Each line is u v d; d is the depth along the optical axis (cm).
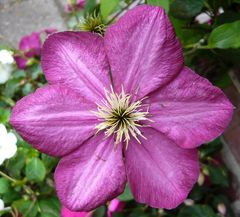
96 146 18
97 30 21
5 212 24
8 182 24
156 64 17
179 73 17
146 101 18
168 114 17
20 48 30
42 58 18
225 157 29
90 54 18
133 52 17
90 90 18
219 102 17
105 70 18
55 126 18
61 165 18
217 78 26
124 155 18
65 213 23
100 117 18
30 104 18
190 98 17
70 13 30
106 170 18
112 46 17
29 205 24
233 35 20
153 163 18
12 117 17
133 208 28
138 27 17
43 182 25
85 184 17
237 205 29
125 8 25
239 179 28
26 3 39
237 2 23
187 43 24
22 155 24
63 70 18
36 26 38
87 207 17
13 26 39
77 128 18
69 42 18
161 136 18
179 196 17
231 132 28
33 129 17
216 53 24
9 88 29
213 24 24
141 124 18
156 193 17
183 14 22
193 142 17
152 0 18
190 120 17
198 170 17
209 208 27
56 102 18
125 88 18
